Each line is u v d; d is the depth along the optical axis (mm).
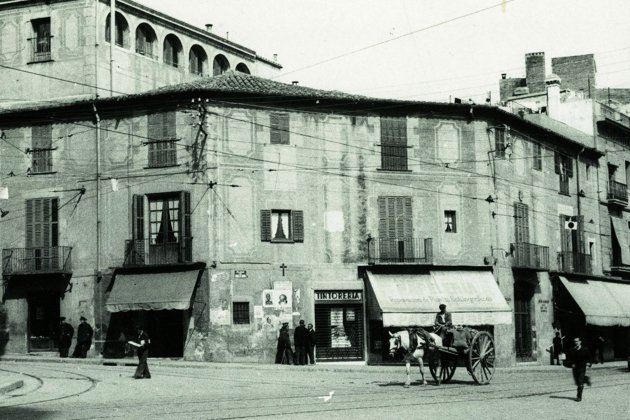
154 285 36406
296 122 37938
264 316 36344
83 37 40594
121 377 27172
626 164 55531
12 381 23734
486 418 16719
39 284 38594
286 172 37531
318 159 38062
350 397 21375
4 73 41344
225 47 52062
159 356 36844
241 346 35844
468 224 39688
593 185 50781
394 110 39344
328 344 37281
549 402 20250
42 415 17344
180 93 36594
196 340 35688
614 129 53750
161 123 37344
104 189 38062
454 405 19344
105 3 41625
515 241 41906
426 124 39719
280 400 20594
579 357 20891
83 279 37906
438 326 25594
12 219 39312
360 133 38812
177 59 47719
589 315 44188
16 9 41500
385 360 37562
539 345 42562
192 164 36656
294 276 37062
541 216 44438
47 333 38625
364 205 38469
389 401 20281
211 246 36062
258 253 36688
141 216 37188
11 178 39500
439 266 38906
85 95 40250
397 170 39062
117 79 42094
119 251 37531
